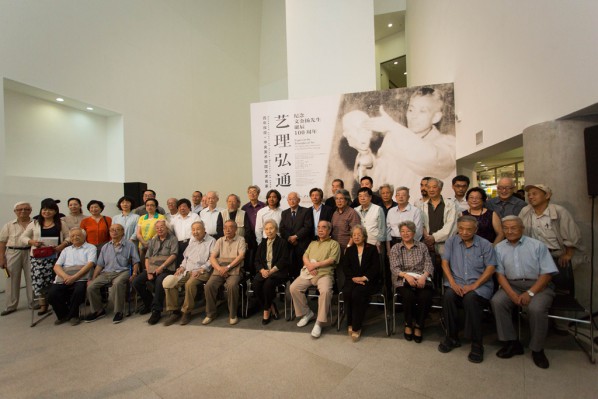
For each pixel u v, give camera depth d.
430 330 2.73
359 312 2.56
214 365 2.21
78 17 5.40
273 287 3.03
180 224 3.94
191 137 7.98
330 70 5.84
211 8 8.77
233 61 9.66
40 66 4.84
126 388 1.96
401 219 3.09
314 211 3.71
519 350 2.24
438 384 1.89
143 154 6.61
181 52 7.70
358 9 5.78
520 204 2.85
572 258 2.55
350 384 1.92
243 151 10.02
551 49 2.58
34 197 4.80
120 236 3.47
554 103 2.58
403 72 11.41
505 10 3.23
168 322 3.06
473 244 2.47
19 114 4.95
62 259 3.33
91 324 3.11
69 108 5.64
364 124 4.63
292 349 2.43
